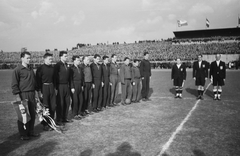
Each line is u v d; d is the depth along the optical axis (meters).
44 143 4.88
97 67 8.12
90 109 8.76
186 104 9.36
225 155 4.11
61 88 6.48
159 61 52.25
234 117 6.96
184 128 5.82
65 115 6.70
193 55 49.84
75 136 5.31
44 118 5.78
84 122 6.64
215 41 55.59
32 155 4.21
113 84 9.20
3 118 7.37
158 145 4.62
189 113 7.61
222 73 10.05
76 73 7.03
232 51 47.12
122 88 9.53
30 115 5.33
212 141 4.84
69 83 6.94
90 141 4.94
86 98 7.72
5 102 10.61
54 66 6.46
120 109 8.56
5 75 30.67
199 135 5.25
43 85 5.89
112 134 5.40
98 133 5.51
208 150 4.34
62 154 4.24
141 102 10.09
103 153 4.25
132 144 4.70
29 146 4.71
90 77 7.71
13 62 61.31
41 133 5.65
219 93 10.23
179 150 4.35
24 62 5.28
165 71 38.53
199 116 7.16
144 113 7.74
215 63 10.24
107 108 8.77
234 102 9.60
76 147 4.59
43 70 5.84
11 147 4.66
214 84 10.29
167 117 7.08
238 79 20.50
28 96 5.29
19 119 5.00
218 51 48.41
